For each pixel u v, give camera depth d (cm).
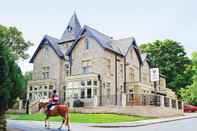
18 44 5206
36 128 2100
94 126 2336
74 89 4278
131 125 2381
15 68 1797
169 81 7469
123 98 3922
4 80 1644
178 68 7525
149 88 5172
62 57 4875
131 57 5044
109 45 4638
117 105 3794
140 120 2923
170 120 2994
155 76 4206
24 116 3203
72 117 3006
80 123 2569
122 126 2336
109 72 4475
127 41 5066
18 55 5200
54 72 4869
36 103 4009
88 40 4550
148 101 3881
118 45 5025
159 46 7781
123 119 2891
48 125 2192
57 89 4756
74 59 4638
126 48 4897
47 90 4738
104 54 4397
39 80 4838
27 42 5288
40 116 3172
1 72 1631
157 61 7612
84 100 4088
